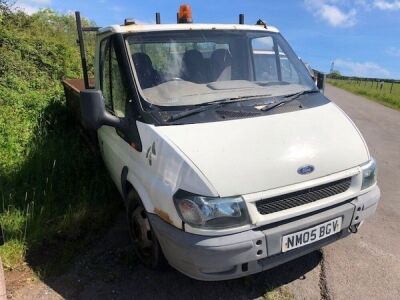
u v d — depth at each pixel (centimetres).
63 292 337
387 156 757
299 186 288
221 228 270
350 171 313
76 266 371
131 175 349
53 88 1034
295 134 311
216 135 300
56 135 705
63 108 813
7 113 734
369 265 372
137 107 338
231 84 373
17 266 369
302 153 296
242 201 271
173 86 354
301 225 290
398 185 587
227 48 400
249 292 333
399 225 455
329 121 341
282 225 286
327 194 305
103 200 490
